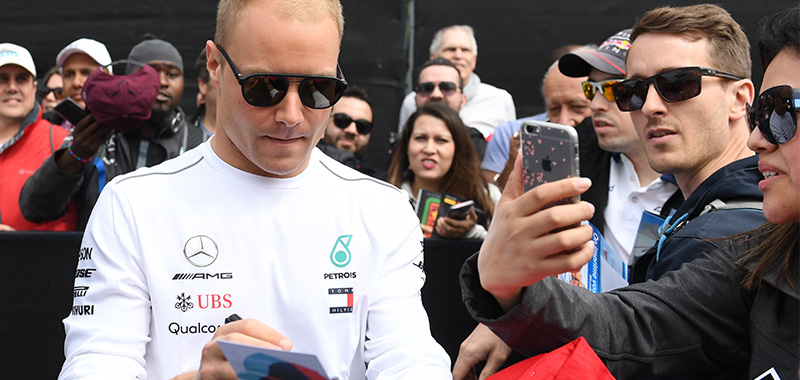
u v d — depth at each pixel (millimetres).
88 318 1510
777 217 1359
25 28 5094
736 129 1995
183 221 1571
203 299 1553
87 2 5105
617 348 1428
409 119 3752
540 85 5273
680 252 1646
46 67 5117
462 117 4914
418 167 3646
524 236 1163
